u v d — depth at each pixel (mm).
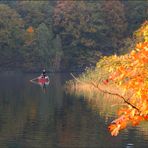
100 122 39844
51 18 138375
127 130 35906
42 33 132125
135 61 15805
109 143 31625
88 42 136375
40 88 74250
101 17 138125
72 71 136250
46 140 32531
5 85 81562
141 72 15828
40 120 41094
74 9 136875
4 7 132000
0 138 33156
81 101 54812
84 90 67000
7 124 39000
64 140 32562
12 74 123688
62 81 92812
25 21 138250
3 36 129750
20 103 53500
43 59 132500
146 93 15688
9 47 130750
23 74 123562
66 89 70062
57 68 133000
